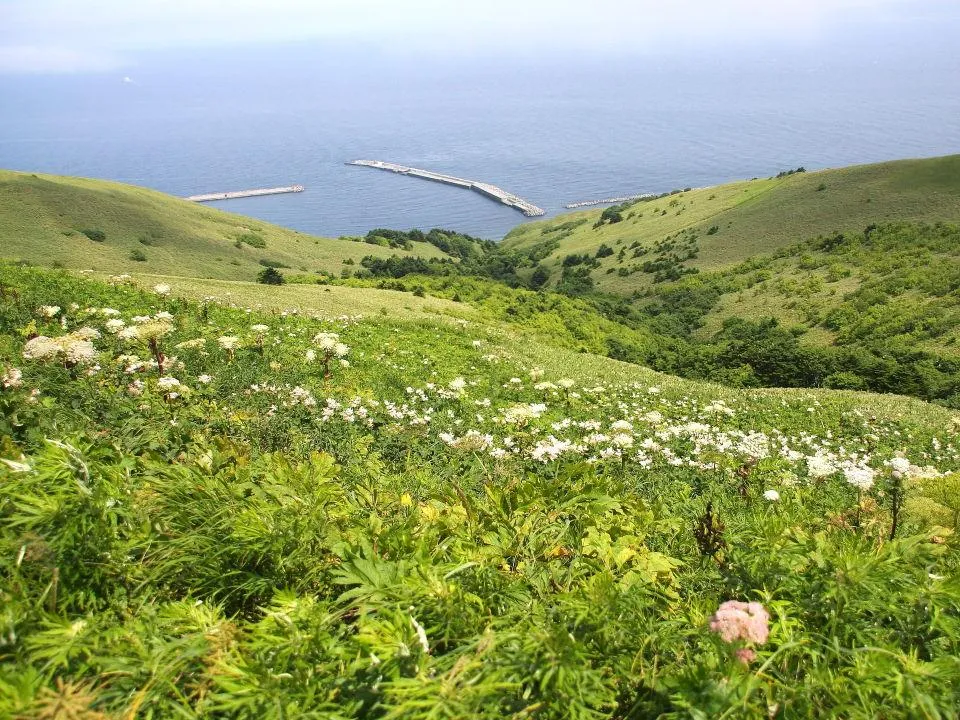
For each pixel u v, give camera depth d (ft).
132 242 404.36
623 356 190.19
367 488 14.53
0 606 7.73
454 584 9.20
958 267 333.01
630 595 9.55
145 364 28.78
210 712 7.11
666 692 7.74
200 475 12.04
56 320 43.73
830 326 317.83
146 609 8.82
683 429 48.16
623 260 562.66
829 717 7.38
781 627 8.88
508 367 76.79
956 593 9.20
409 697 7.02
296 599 8.96
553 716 7.35
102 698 6.76
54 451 10.75
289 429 24.16
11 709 6.15
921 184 467.11
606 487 13.62
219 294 119.03
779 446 53.42
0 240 343.67
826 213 487.20
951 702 7.41
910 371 163.22
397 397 46.03
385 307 164.96
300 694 7.18
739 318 360.48
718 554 12.05
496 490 12.85
